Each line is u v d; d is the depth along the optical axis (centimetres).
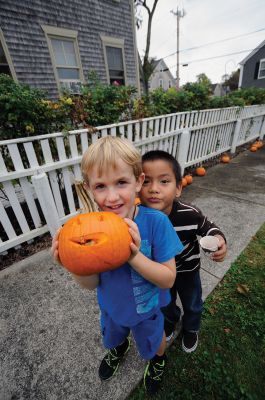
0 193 361
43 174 248
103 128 300
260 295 195
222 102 577
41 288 216
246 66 2127
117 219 81
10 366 154
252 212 332
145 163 116
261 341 160
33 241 282
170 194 119
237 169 537
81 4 749
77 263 76
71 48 772
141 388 139
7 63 638
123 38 923
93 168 88
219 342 160
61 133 261
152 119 368
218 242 118
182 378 142
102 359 155
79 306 195
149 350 122
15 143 231
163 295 120
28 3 638
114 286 104
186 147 452
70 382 144
